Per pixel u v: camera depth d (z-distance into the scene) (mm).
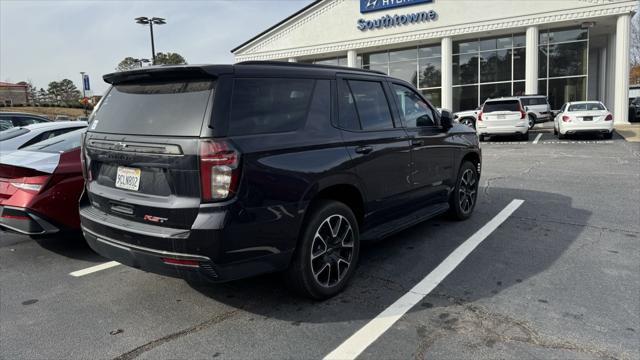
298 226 3510
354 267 4094
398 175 4672
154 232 3234
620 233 5477
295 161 3488
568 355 2963
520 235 5480
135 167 3459
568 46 23562
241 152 3141
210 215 3068
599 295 3826
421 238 5453
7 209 4867
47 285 4375
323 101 3943
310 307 3750
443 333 3275
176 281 4383
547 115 21766
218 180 3066
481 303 3732
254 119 3348
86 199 4105
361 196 4180
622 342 3109
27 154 5305
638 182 8445
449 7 24797
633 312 3523
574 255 4770
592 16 21844
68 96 85000
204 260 3092
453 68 26328
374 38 27109
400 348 3096
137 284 4344
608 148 13969
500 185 8586
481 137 18594
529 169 10414
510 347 3072
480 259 4723
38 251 5410
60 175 4906
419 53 27219
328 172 3729
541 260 4652
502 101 17828
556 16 22484
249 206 3178
